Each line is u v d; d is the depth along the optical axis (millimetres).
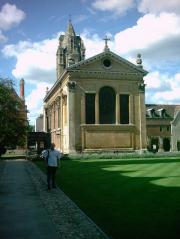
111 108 66750
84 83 65562
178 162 44531
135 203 16172
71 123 64500
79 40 96500
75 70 65062
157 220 12906
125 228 11961
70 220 13188
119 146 66250
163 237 10836
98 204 16234
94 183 23859
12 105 48344
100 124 65625
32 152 68500
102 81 66188
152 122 89062
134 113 67562
